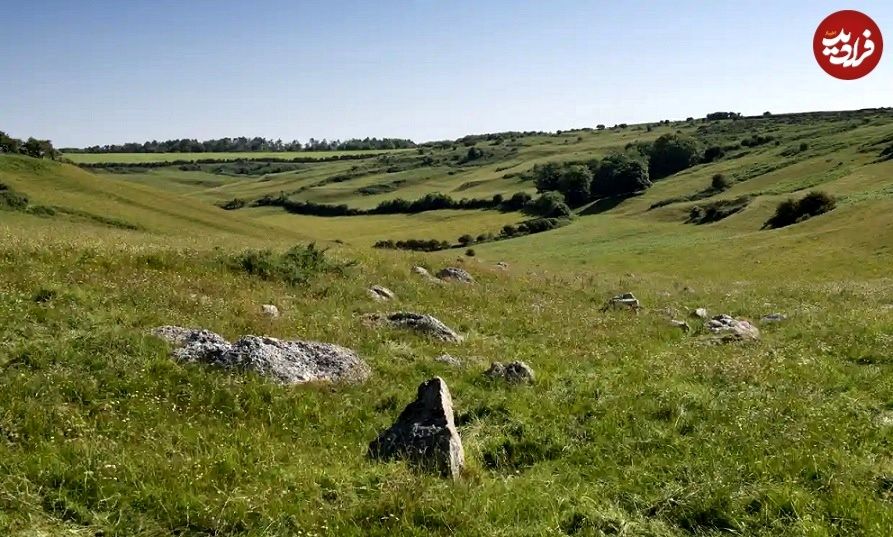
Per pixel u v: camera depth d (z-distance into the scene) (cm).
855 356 1384
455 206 15112
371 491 707
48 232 2875
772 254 6450
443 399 847
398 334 1441
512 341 1556
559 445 870
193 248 2267
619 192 14275
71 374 952
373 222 13900
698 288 3322
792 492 686
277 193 18188
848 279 4862
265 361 1085
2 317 1148
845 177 10581
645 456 838
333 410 975
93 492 664
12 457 700
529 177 18038
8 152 8256
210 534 622
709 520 662
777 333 1806
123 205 7125
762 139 16950
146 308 1388
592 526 641
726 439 873
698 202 11656
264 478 731
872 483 716
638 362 1337
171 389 971
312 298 1808
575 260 8056
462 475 763
